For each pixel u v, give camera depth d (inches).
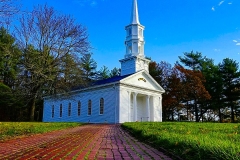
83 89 1647.4
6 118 2022.6
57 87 1175.0
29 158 205.6
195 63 2529.5
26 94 1144.2
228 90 2262.6
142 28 1772.9
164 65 2356.1
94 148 277.4
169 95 2182.6
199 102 2314.2
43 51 1134.4
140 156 221.5
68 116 1802.4
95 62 2854.3
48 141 353.4
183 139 251.6
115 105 1425.9
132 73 1630.2
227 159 150.6
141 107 1728.6
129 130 602.9
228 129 499.5
